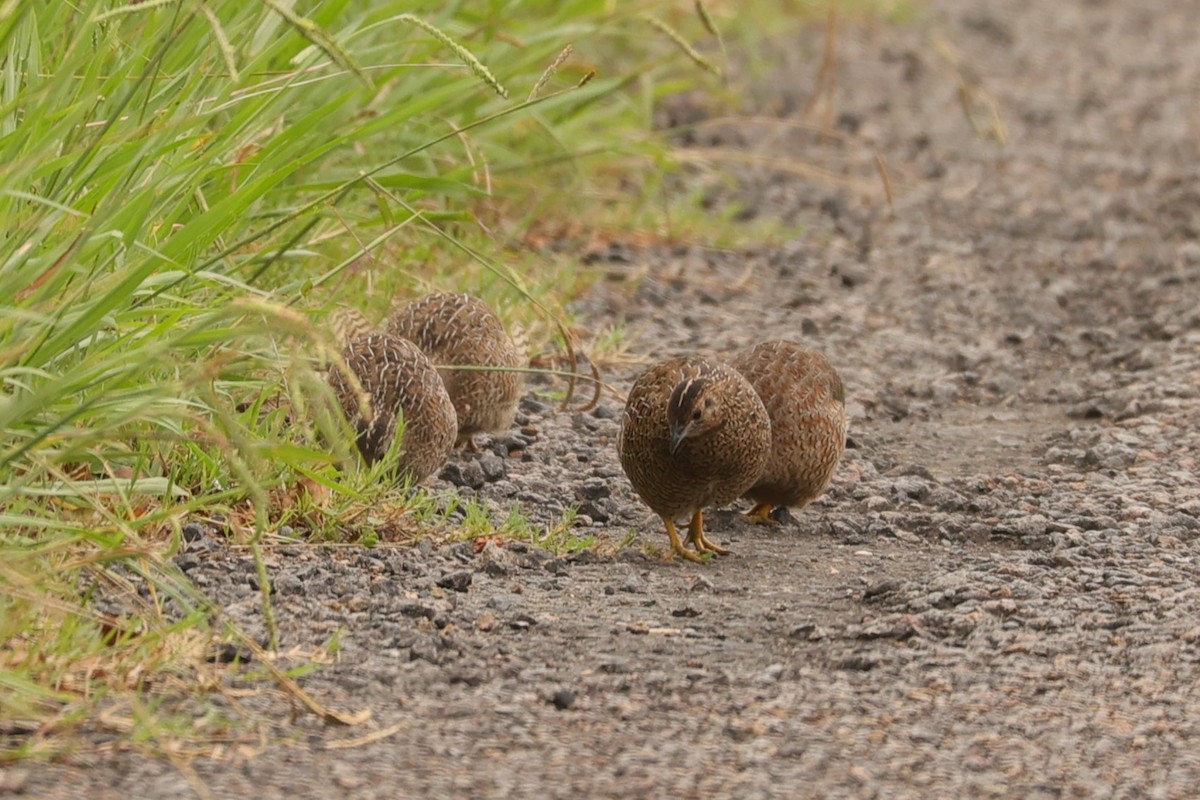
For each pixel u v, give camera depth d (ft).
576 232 62.34
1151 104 92.79
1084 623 32.24
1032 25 112.98
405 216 45.27
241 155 38.65
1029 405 50.34
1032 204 73.10
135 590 29.17
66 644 26.50
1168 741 27.27
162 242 34.24
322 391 28.14
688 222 65.05
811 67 94.84
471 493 39.63
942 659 30.42
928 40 104.68
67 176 30.19
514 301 51.39
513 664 29.25
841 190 73.97
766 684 29.04
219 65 37.17
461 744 25.85
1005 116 89.10
